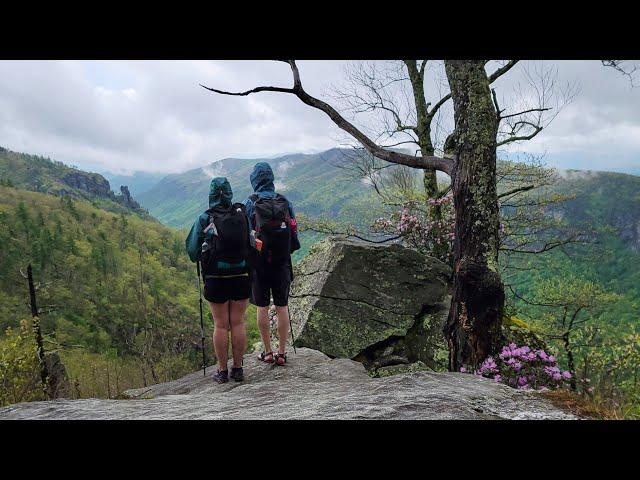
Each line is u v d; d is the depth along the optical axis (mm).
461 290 6773
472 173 6656
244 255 5059
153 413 2609
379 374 9352
